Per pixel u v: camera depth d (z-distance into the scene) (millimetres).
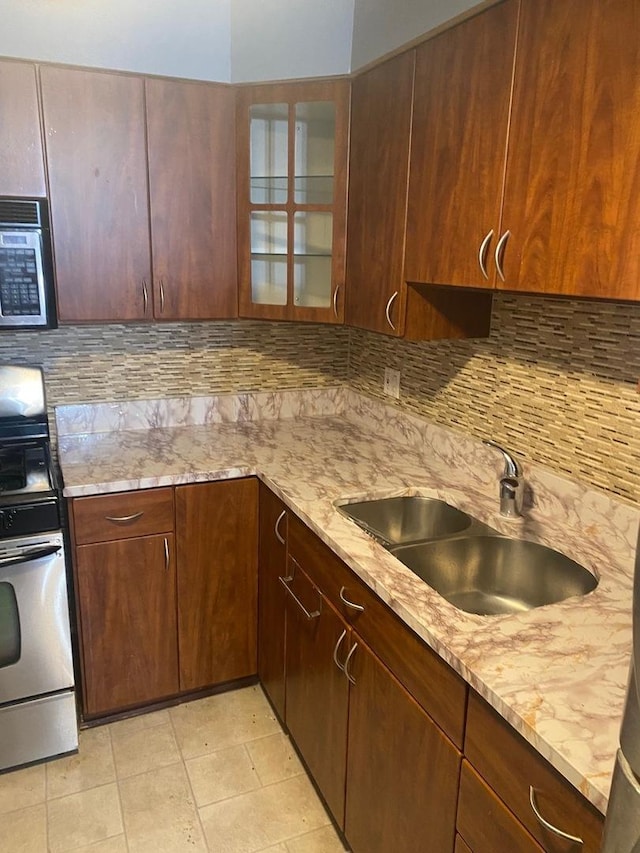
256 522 2342
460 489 2045
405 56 1782
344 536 1690
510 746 1096
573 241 1276
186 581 2293
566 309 1723
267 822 1943
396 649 1445
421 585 1449
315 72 2113
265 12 2113
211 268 2332
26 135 2004
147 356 2604
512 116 1400
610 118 1174
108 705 2305
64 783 2061
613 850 745
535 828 1051
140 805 1987
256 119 2238
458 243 1621
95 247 2162
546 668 1162
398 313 1927
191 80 2164
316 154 2229
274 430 2701
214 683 2463
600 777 907
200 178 2244
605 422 1643
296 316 2334
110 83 2064
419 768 1387
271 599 2270
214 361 2723
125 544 2170
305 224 2295
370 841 1653
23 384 2309
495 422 2043
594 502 1683
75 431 2562
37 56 1974
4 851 1824
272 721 2357
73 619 2447
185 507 2219
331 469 2225
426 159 1722
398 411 2557
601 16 1169
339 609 1729
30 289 2047
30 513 1936
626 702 737
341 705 1758
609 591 1446
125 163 2137
